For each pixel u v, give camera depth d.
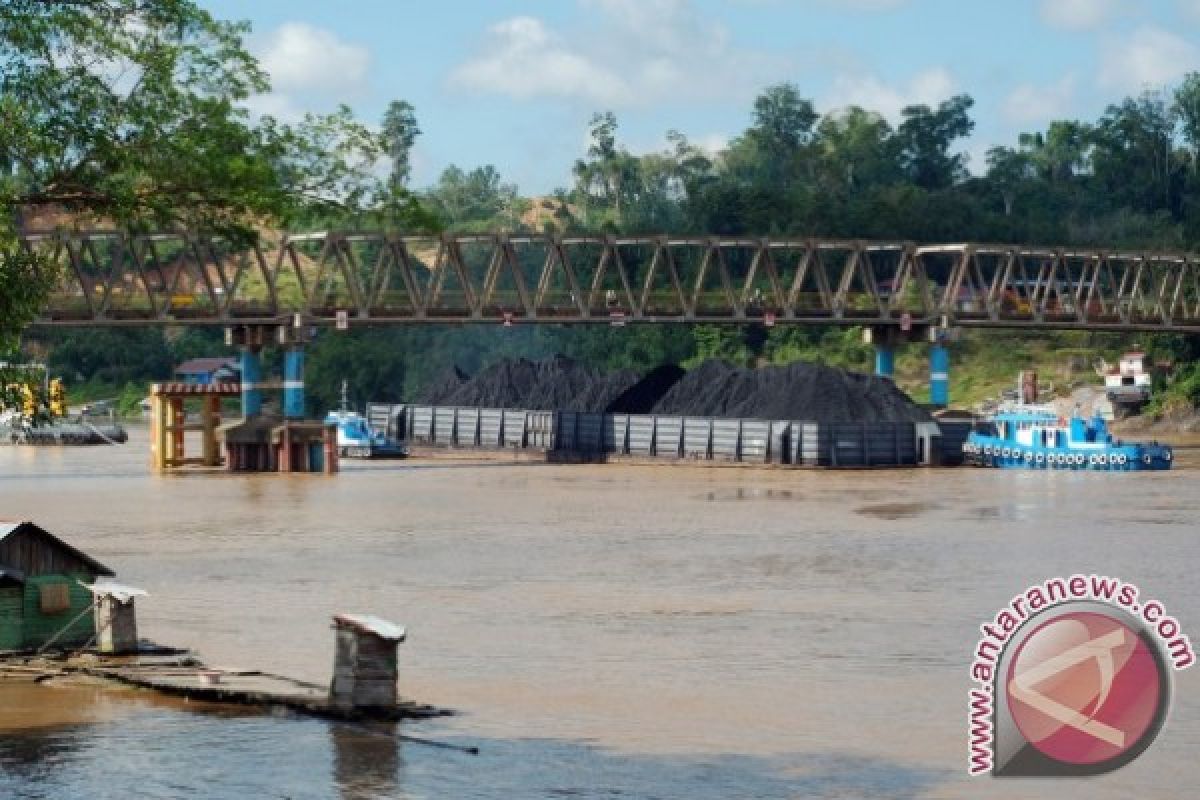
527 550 136.25
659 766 66.12
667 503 180.25
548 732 71.50
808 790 63.12
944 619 100.12
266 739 69.25
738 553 133.50
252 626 98.25
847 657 88.25
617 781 63.88
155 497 190.75
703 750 68.75
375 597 109.88
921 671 84.50
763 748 69.12
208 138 71.50
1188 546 136.50
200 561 129.12
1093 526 153.25
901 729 72.38
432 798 61.38
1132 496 187.50
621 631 96.56
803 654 89.12
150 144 71.12
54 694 77.44
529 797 61.72
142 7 71.88
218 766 65.12
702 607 105.25
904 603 106.50
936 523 157.00
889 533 148.00
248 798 61.03
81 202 72.62
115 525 157.00
